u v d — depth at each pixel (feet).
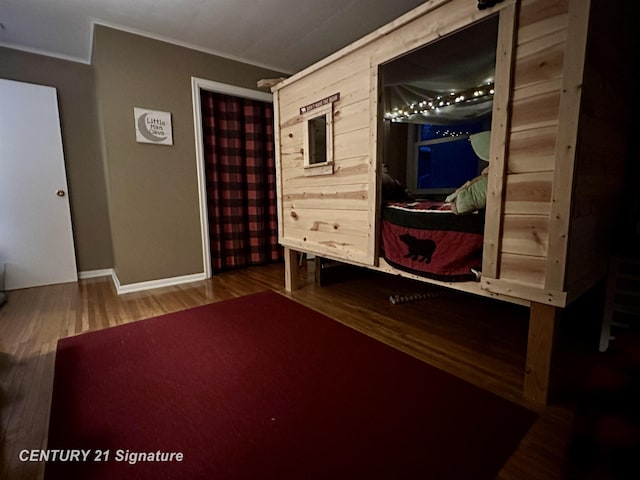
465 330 6.42
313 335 6.21
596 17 3.67
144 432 3.66
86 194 11.12
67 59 10.47
